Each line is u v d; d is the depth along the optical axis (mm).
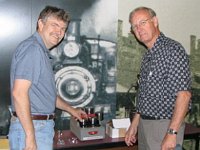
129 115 2811
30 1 2545
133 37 2842
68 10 2641
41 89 1752
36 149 1700
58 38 1825
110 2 2744
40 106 1766
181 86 1862
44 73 1743
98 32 2742
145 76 2070
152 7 2885
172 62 1884
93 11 2709
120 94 2865
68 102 2730
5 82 2551
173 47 1897
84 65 2738
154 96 2002
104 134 2365
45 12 1799
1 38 2518
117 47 2809
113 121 2451
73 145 2213
